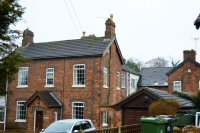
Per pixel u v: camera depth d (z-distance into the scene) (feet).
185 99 91.15
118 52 120.67
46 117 104.88
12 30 48.29
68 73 110.52
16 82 119.55
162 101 66.85
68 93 109.50
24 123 114.93
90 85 106.52
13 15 47.03
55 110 107.04
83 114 106.32
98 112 104.17
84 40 115.55
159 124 42.42
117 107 78.43
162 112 65.41
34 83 116.26
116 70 119.55
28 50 121.49
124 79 143.23
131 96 76.33
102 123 105.09
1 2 45.32
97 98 104.94
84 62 108.37
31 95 116.06
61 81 111.34
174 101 69.31
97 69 106.01
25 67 119.03
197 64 146.20
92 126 59.47
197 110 81.20
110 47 113.80
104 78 108.88
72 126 54.39
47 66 114.62
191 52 148.05
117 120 104.32
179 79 149.38
